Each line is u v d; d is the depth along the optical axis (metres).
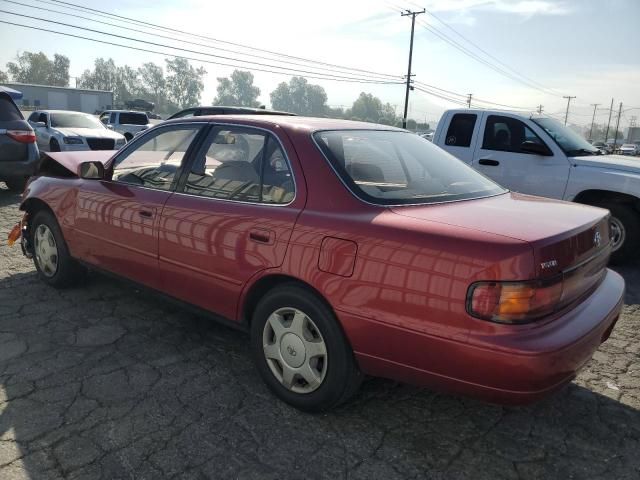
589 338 2.50
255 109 11.02
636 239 6.28
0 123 8.65
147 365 3.51
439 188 3.18
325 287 2.71
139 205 3.74
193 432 2.80
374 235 2.60
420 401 3.20
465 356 2.35
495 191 3.44
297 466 2.57
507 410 3.14
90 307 4.44
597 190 6.38
